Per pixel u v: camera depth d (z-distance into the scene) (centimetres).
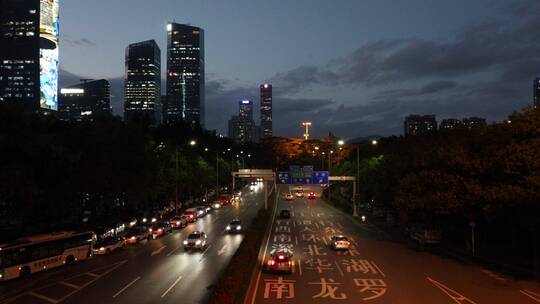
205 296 3228
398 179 6950
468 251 5303
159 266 4428
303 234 6900
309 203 12794
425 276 4000
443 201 5166
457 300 3188
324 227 7775
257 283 3675
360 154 14138
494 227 6056
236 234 6888
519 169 4331
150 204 10856
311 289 3478
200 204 12106
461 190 5134
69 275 4078
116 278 3894
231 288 2888
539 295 3347
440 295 3325
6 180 4344
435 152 5772
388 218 8175
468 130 6072
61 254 4469
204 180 11750
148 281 3747
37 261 4166
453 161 5131
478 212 5219
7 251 3894
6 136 4456
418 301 3152
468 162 4981
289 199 13550
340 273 4097
